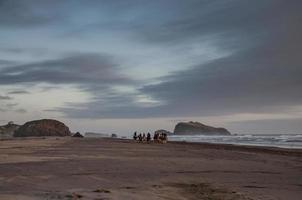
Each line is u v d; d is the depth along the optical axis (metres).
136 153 31.22
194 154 31.59
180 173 17.47
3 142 51.72
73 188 12.17
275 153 35.69
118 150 35.50
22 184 12.81
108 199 10.41
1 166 18.45
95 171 17.22
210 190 12.89
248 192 12.68
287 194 12.61
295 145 65.94
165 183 14.12
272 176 17.55
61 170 17.25
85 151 32.56
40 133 146.50
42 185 12.69
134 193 11.60
